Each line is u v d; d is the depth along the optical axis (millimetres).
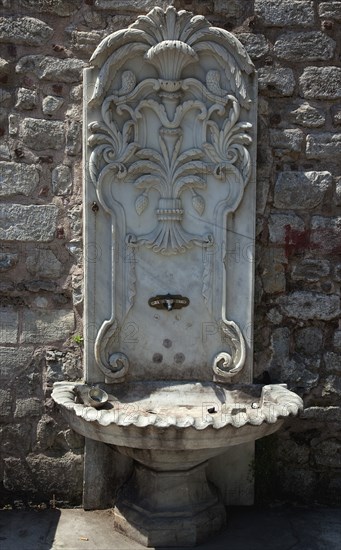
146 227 3314
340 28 3414
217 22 3381
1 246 3350
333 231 3449
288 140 3412
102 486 3383
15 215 3332
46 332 3385
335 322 3479
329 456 3488
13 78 3322
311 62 3412
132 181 3285
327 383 3477
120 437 2783
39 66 3320
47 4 3297
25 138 3332
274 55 3395
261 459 3449
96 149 3221
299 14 3385
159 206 3297
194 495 3125
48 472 3404
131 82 3227
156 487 3080
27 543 3027
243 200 3301
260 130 3400
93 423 2791
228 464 3410
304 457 3490
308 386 3467
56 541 3049
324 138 3426
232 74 3254
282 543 3059
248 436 2826
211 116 3291
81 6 3320
